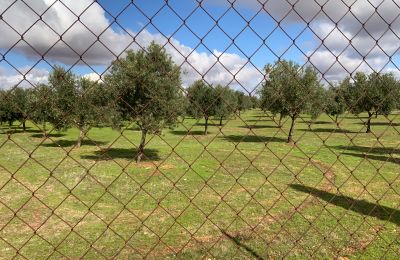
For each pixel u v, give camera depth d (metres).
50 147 26.08
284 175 17.53
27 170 18.06
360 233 9.00
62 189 14.38
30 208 11.80
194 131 43.00
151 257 7.74
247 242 8.38
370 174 18.05
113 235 9.20
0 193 13.68
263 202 12.36
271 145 30.25
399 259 5.19
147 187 14.66
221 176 17.20
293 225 9.66
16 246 8.49
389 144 31.03
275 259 7.48
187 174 17.61
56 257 7.86
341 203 12.08
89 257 7.84
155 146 28.34
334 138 36.16
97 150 25.12
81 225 10.08
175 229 9.58
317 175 17.67
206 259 7.55
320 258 7.48
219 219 10.38
